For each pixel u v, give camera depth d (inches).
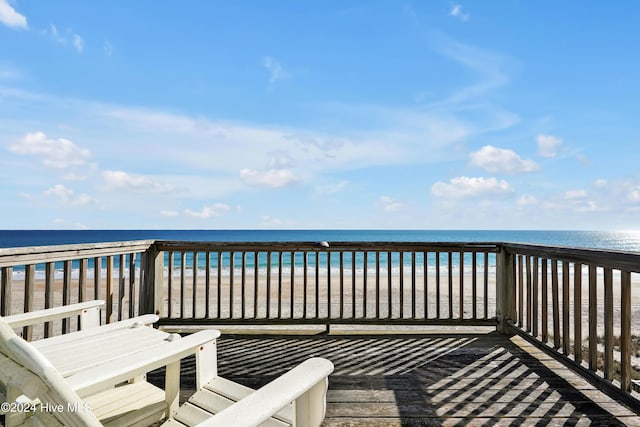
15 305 295.3
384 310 265.4
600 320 257.1
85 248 116.6
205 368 66.7
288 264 837.8
